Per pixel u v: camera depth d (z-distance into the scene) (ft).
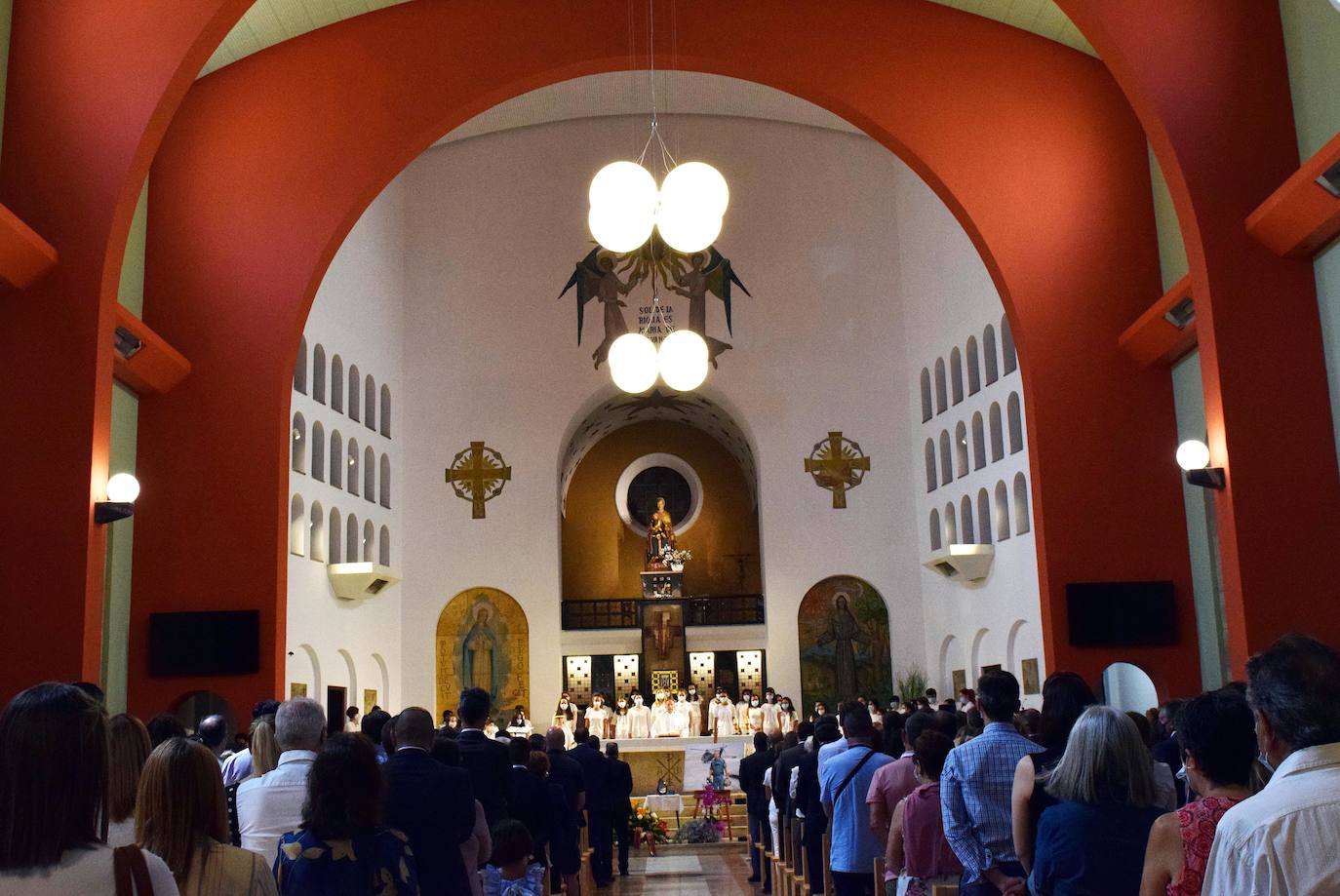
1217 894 10.07
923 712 24.66
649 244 101.65
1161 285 54.29
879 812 24.00
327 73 56.65
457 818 18.93
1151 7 42.60
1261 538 40.24
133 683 52.13
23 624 39.06
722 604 114.21
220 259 55.06
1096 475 53.11
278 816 18.53
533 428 99.66
